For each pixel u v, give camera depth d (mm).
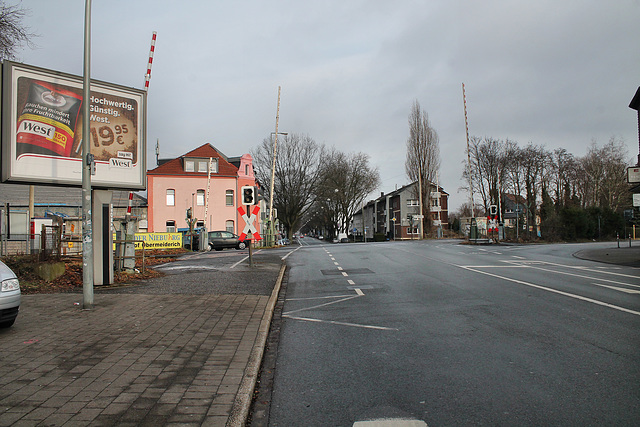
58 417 3613
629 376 4469
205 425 3486
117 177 11891
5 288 6355
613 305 8164
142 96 12500
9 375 4664
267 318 7613
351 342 6309
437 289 10844
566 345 5629
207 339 6219
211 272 14961
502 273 13961
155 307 8570
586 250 26656
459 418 3678
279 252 29062
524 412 3738
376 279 13273
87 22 8281
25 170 10328
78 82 11227
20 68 10305
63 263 12086
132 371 4828
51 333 6508
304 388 4559
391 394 4285
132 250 14023
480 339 6109
